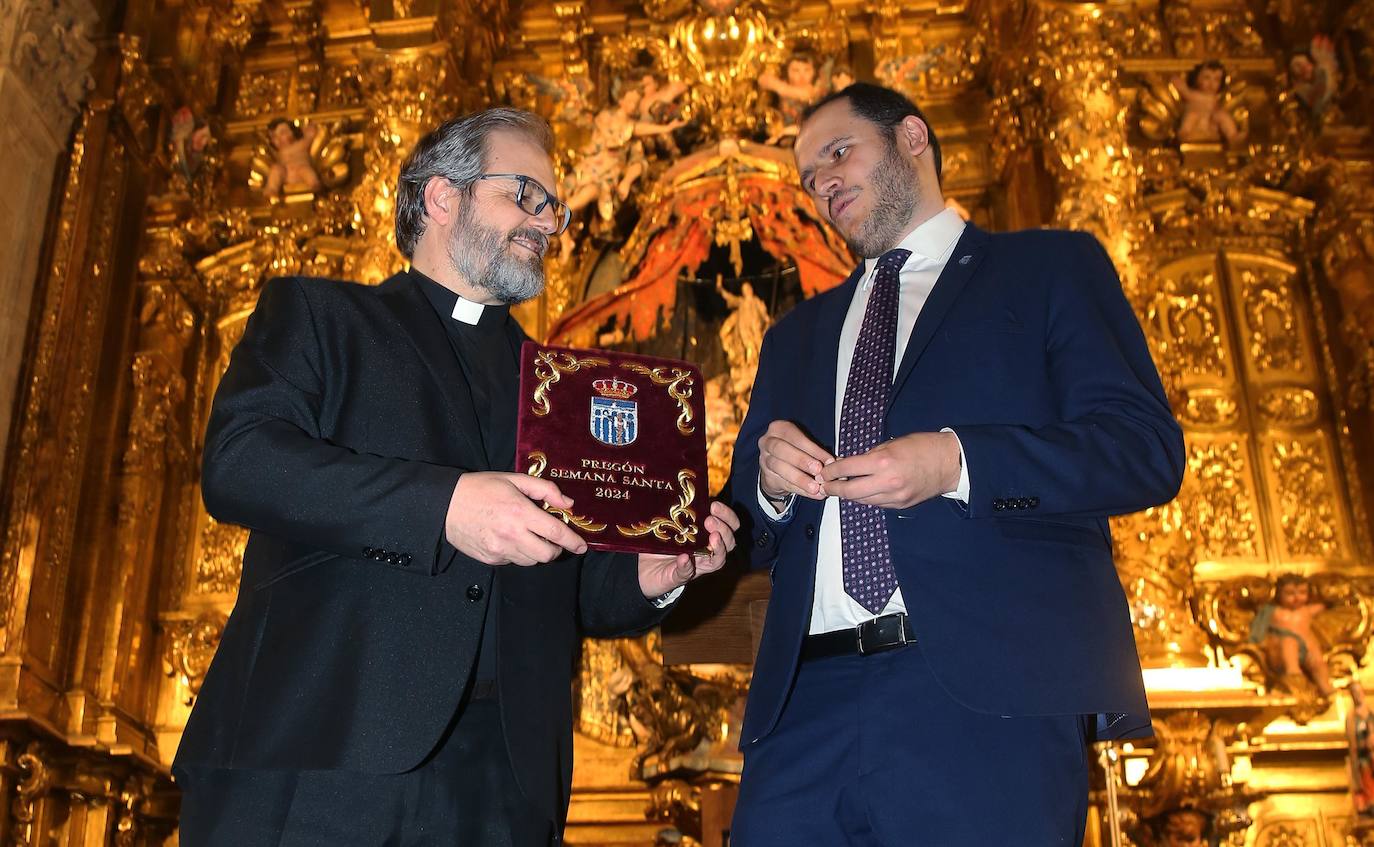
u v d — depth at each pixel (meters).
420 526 2.17
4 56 7.41
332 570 2.30
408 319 2.59
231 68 9.38
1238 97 8.62
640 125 8.59
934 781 2.23
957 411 2.50
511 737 2.31
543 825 2.39
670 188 8.50
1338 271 8.05
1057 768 2.23
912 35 9.20
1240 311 8.16
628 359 2.48
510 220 2.76
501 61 9.34
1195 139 8.53
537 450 2.31
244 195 9.00
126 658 7.27
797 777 2.39
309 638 2.24
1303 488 7.69
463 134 2.81
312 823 2.15
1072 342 2.55
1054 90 8.15
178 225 8.39
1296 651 6.91
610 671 7.18
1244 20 9.06
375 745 2.15
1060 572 2.36
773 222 8.36
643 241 8.43
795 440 2.43
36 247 7.69
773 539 2.77
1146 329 7.75
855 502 2.44
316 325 2.48
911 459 2.27
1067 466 2.32
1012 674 2.24
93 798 6.82
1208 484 7.69
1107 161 7.94
